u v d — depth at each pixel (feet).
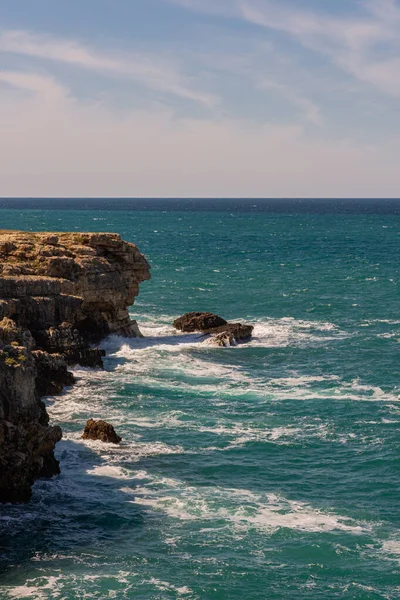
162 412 184.34
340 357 246.06
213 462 154.40
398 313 332.19
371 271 482.28
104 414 181.06
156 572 113.50
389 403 196.03
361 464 155.33
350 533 126.11
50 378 197.57
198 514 131.54
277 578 112.98
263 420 181.16
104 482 142.61
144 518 129.49
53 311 216.13
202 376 218.38
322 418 183.32
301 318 318.24
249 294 379.35
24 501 132.87
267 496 139.74
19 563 114.62
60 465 148.87
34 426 137.08
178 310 330.34
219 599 107.45
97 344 247.29
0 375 132.46
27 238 258.78
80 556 117.08
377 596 108.78
